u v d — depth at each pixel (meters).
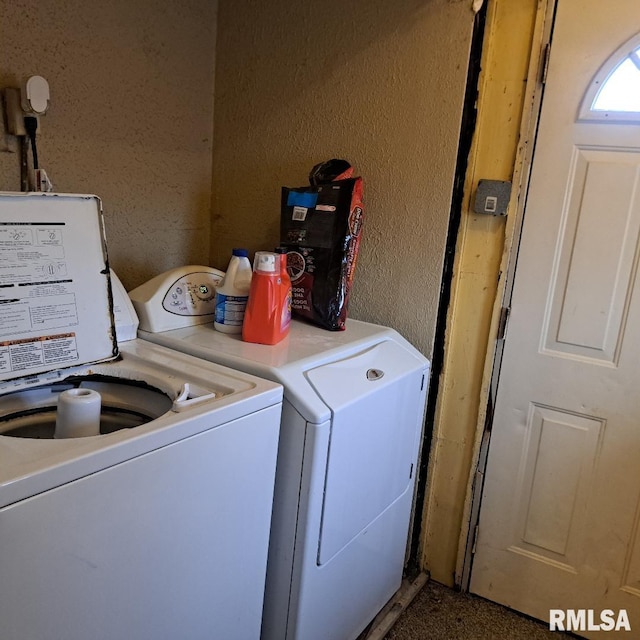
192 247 2.21
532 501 1.90
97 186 1.79
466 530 2.00
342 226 1.70
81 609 0.93
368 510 1.62
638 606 1.80
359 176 1.92
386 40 1.80
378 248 1.93
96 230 1.41
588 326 1.73
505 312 1.82
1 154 1.54
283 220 1.83
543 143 1.69
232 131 2.15
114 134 1.82
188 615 1.15
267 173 2.10
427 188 1.80
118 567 0.98
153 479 1.01
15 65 1.52
